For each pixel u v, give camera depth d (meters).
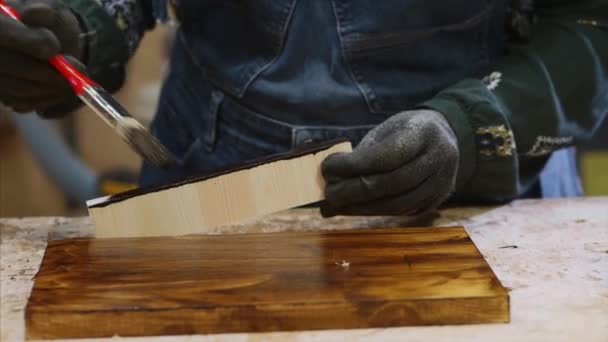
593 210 1.12
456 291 0.77
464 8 1.11
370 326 0.76
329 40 1.11
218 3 1.16
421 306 0.75
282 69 1.13
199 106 1.24
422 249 0.88
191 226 0.95
